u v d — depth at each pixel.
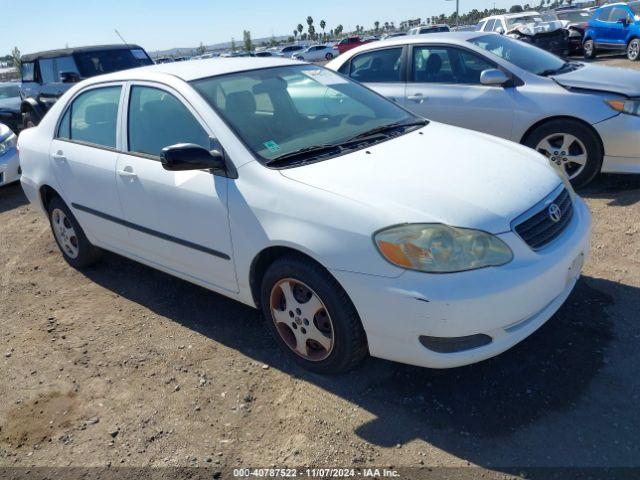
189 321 3.78
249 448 2.62
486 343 2.56
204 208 3.19
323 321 2.91
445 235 2.47
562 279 2.74
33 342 3.71
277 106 3.56
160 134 3.53
